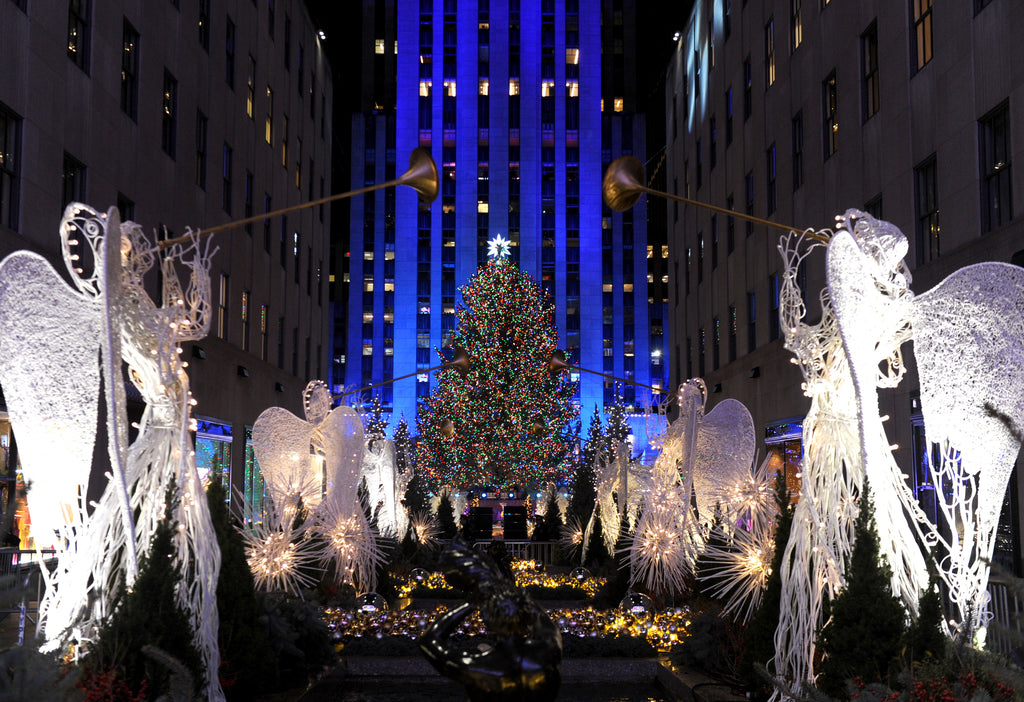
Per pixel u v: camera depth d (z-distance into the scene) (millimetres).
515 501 37625
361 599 13430
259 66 32344
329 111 46156
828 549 7270
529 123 75750
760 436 28562
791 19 26500
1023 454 14305
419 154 7633
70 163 18078
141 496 7602
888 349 7562
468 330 45625
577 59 77500
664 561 13414
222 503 8250
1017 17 14891
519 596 5891
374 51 79750
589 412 73062
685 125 39906
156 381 7609
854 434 7473
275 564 11391
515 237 74688
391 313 77000
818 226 24109
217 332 27016
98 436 17188
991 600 7523
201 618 7051
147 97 21891
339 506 13906
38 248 16203
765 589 8305
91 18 18797
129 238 7578
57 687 4324
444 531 31547
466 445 44438
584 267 75125
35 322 7047
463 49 75938
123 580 6875
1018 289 6961
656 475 14500
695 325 37281
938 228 17797
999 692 5445
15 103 15633
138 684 6379
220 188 27562
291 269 36875
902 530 7211
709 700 8297
